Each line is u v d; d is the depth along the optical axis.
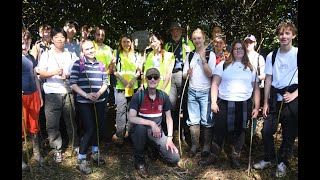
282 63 3.15
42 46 3.89
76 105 3.84
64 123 4.15
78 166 3.44
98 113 3.45
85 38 4.19
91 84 3.31
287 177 3.30
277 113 3.27
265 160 3.45
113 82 4.11
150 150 3.69
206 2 5.75
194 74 3.63
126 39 3.93
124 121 3.97
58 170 3.45
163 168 3.57
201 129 4.06
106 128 4.51
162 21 5.79
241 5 5.64
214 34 4.26
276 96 3.23
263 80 3.90
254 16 5.57
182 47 4.08
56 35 3.41
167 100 3.49
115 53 4.01
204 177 3.40
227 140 3.92
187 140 4.12
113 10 5.65
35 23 5.39
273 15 5.25
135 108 3.39
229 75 3.33
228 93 3.34
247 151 3.90
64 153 3.81
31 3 5.32
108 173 3.44
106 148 4.00
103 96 3.47
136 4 5.75
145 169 3.40
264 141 3.39
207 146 3.70
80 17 5.46
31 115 3.28
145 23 5.83
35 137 3.48
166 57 3.85
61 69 3.37
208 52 3.61
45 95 3.52
